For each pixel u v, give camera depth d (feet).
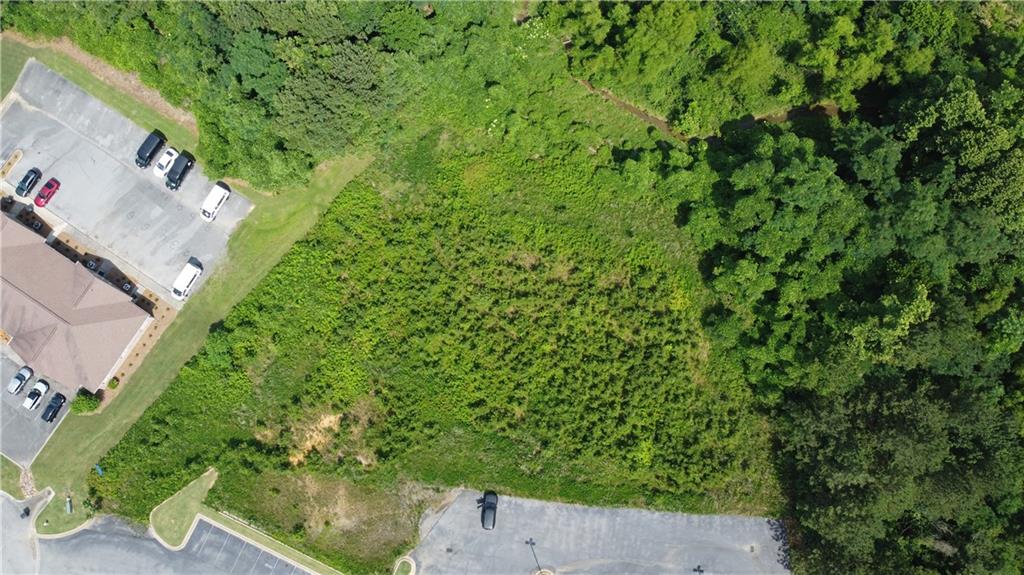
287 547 159.12
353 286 169.78
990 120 153.28
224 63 159.53
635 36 164.25
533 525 160.45
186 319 168.14
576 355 167.22
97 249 171.32
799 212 157.48
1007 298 156.25
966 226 150.71
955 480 144.36
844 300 159.33
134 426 162.61
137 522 159.33
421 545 159.33
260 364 165.58
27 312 160.97
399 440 161.17
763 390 163.32
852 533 143.74
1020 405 152.76
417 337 165.99
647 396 165.58
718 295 171.01
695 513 161.27
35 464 161.68
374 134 170.30
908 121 161.38
